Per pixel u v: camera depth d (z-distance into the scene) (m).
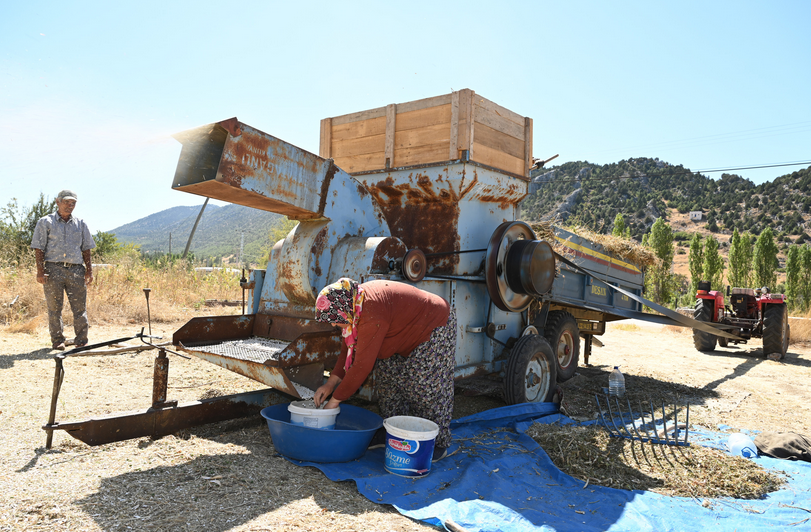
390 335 3.13
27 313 8.14
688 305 26.94
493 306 5.10
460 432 4.04
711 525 2.62
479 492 2.89
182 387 4.99
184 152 3.19
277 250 4.13
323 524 2.35
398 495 2.74
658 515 2.71
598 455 3.56
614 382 5.96
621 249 7.86
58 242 5.89
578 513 2.70
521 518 2.55
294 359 3.14
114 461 2.97
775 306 9.52
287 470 2.99
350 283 2.98
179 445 3.30
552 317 6.21
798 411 5.48
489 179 4.87
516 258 4.80
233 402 3.81
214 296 12.49
